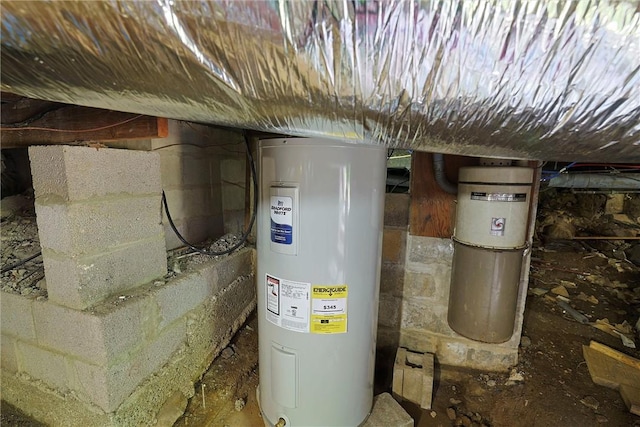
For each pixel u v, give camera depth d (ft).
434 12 1.58
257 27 1.61
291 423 3.72
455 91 1.77
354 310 3.49
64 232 3.27
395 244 5.53
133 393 3.75
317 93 1.85
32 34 1.65
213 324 5.28
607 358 5.54
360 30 1.63
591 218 14.97
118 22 1.60
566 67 1.63
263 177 3.43
